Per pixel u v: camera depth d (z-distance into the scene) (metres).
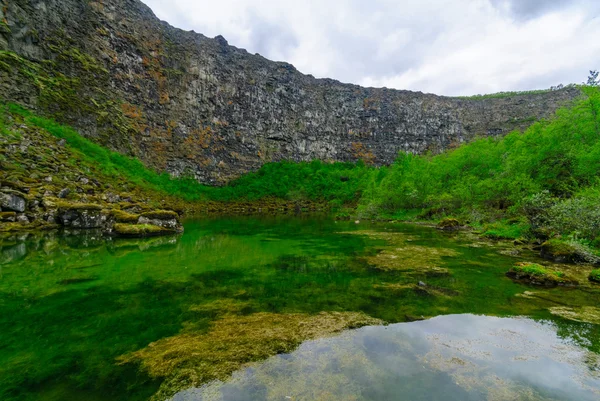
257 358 3.94
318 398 3.10
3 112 22.66
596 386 3.41
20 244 12.40
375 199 37.97
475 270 9.11
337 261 10.38
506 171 25.03
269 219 32.09
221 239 15.83
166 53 50.59
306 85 80.00
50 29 31.50
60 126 28.17
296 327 4.96
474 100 89.50
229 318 5.33
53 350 4.13
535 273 7.90
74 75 33.44
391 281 7.85
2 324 5.00
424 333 4.77
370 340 4.50
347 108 84.19
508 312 5.72
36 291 6.77
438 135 84.69
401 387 3.33
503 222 19.98
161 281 7.73
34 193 17.14
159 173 43.97
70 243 13.06
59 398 3.12
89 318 5.29
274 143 69.94
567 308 5.95
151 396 3.13
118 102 39.97
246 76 66.00
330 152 79.38
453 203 30.31
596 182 16.38
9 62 25.70
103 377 3.49
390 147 83.06
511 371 3.71
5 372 3.59
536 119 77.31
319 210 54.34
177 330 4.81
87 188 21.17
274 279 8.01
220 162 57.19
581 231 12.63
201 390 3.24
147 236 16.00
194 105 53.59
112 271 8.67
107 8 41.44
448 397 3.16
